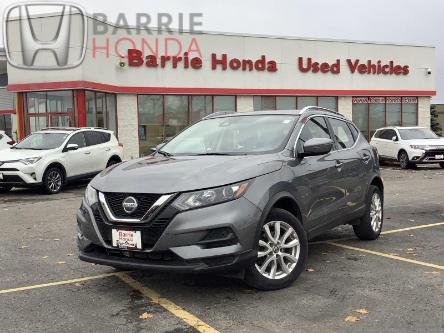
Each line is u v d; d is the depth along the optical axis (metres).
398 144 20.91
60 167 13.95
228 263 4.41
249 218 4.52
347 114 28.00
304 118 5.96
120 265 4.56
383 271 5.57
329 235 7.54
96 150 15.38
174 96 24.19
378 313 4.32
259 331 4.00
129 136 23.20
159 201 4.40
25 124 21.23
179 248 4.34
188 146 5.91
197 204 4.38
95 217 4.74
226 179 4.57
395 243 6.94
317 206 5.65
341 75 27.62
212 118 6.46
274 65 25.89
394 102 29.27
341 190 6.18
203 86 24.48
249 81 25.45
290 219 5.04
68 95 20.58
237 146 5.61
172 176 4.62
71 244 7.30
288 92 26.36
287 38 26.25
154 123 23.83
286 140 5.51
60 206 11.34
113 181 4.80
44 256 6.61
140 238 4.44
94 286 5.25
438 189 13.35
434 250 6.50
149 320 4.28
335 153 6.27
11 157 13.22
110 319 4.32
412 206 10.33
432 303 4.54
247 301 4.66
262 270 4.82
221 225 4.38
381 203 7.41
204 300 4.72
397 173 18.86
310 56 26.81
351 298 4.70
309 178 5.48
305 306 4.51
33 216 10.00
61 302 4.78
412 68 29.42
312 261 6.04
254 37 25.52
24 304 4.74
